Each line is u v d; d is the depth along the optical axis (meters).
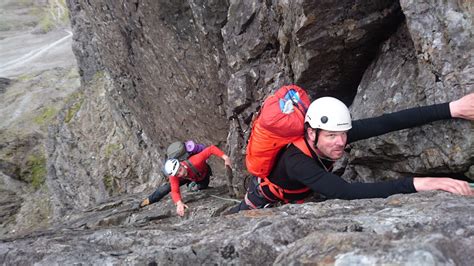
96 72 27.09
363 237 2.43
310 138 3.95
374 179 5.05
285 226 3.05
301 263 2.41
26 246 4.05
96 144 21.94
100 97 23.80
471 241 2.22
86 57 27.56
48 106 35.53
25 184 27.88
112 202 10.66
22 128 32.53
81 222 8.78
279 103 4.03
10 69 49.09
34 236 4.71
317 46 5.05
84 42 27.14
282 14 5.68
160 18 9.25
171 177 7.34
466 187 3.42
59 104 35.78
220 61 8.38
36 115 34.34
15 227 25.84
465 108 3.82
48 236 4.51
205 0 7.48
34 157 29.30
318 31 4.92
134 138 19.52
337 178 3.77
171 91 11.08
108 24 12.33
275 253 2.91
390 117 4.12
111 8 11.38
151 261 3.25
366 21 4.79
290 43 5.72
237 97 6.81
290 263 2.46
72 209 23.33
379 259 2.17
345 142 3.88
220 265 3.04
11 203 27.25
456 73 3.95
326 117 3.77
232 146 7.19
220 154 7.48
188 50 9.22
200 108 10.29
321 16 4.79
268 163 4.26
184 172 7.37
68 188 23.55
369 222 2.93
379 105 4.75
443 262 2.05
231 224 3.75
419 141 4.29
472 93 3.80
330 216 3.36
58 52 53.09
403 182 3.63
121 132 20.77
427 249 2.11
